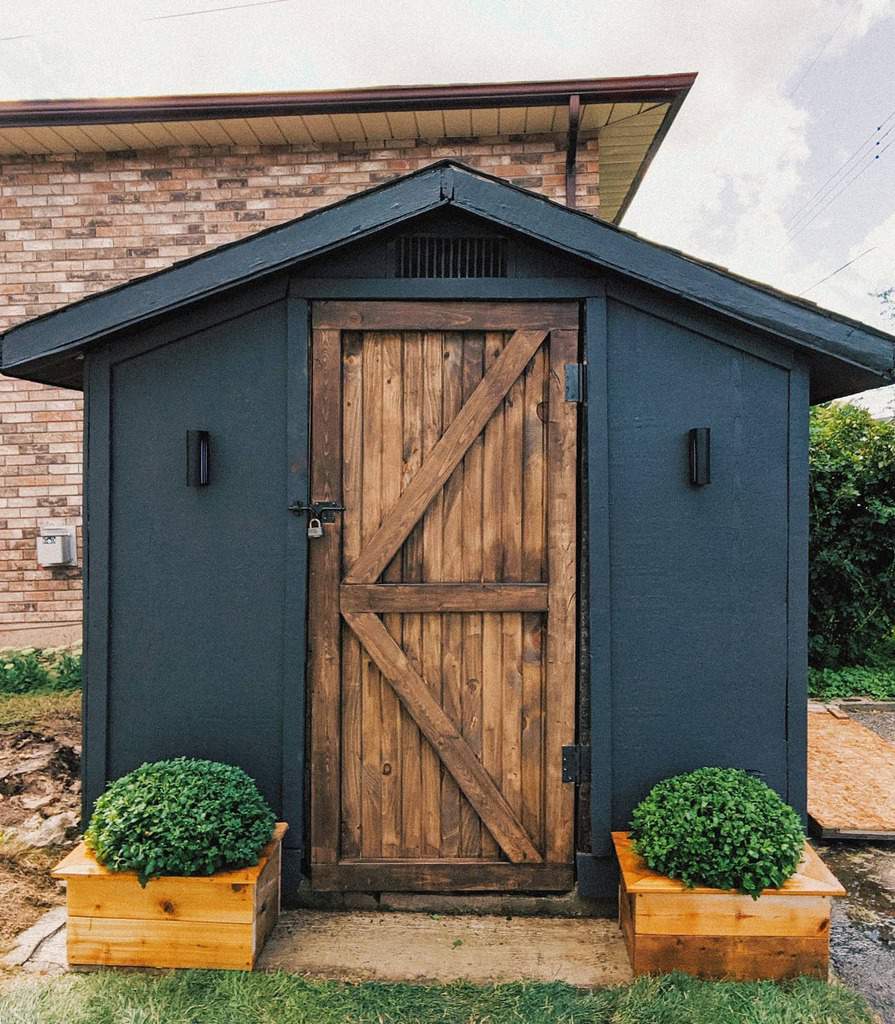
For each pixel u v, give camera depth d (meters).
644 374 3.01
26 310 6.02
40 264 6.00
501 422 3.04
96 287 5.98
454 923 2.95
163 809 2.60
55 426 6.06
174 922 2.59
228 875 2.59
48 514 6.09
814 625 6.90
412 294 3.01
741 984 2.50
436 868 3.03
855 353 2.82
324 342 3.03
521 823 3.05
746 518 3.01
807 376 2.97
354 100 5.37
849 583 6.73
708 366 3.01
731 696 3.01
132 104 5.44
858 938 2.89
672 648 3.02
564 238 2.88
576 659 3.04
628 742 3.02
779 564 3.01
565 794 3.02
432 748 3.05
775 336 2.92
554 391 3.02
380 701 3.06
